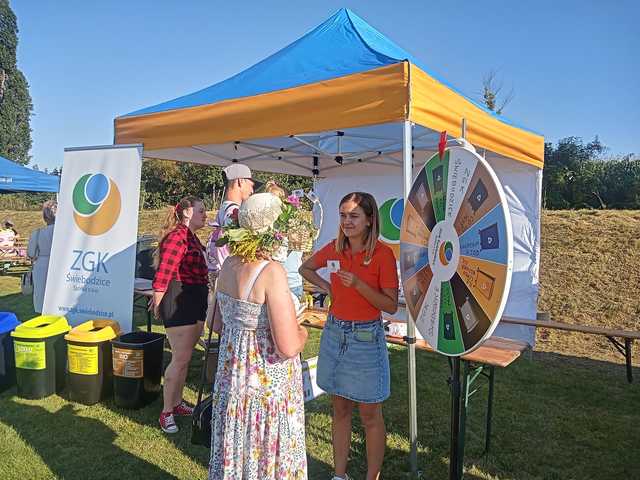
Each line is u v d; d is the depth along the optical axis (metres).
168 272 3.51
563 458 3.41
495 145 4.50
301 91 3.34
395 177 6.79
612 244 9.56
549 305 7.96
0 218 20.31
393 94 2.94
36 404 4.03
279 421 2.20
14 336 4.08
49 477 2.99
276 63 4.04
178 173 23.55
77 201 4.59
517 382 4.95
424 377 5.02
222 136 3.77
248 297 2.15
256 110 3.57
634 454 3.48
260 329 2.17
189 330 3.59
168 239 3.55
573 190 19.89
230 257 2.33
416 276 2.59
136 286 5.79
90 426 3.66
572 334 6.86
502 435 3.74
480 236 1.95
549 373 5.27
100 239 4.46
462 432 2.82
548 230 10.66
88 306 4.48
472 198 2.02
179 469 3.12
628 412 4.23
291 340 2.10
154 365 4.05
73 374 4.05
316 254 2.93
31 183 12.04
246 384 2.17
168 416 3.59
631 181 18.88
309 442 3.54
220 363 2.28
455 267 2.15
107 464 3.15
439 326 2.31
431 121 3.20
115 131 4.54
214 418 2.29
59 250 4.64
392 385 4.78
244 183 3.99
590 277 8.58
